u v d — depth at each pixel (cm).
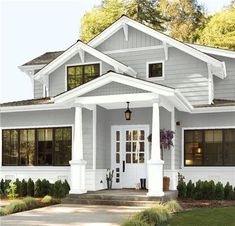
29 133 1798
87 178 1586
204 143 1656
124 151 1666
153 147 1358
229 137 1622
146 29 1759
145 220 952
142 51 1797
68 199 1412
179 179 1625
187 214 1099
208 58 1659
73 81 1845
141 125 1648
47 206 1346
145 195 1356
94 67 1811
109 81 1439
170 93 1354
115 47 1844
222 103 1655
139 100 1402
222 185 1523
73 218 1081
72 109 1719
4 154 1825
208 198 1505
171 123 1580
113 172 1672
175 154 1595
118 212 1191
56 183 1580
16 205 1244
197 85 1708
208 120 1652
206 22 3575
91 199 1390
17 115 1814
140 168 1638
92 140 1600
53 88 1894
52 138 1752
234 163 1603
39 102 1775
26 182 1661
